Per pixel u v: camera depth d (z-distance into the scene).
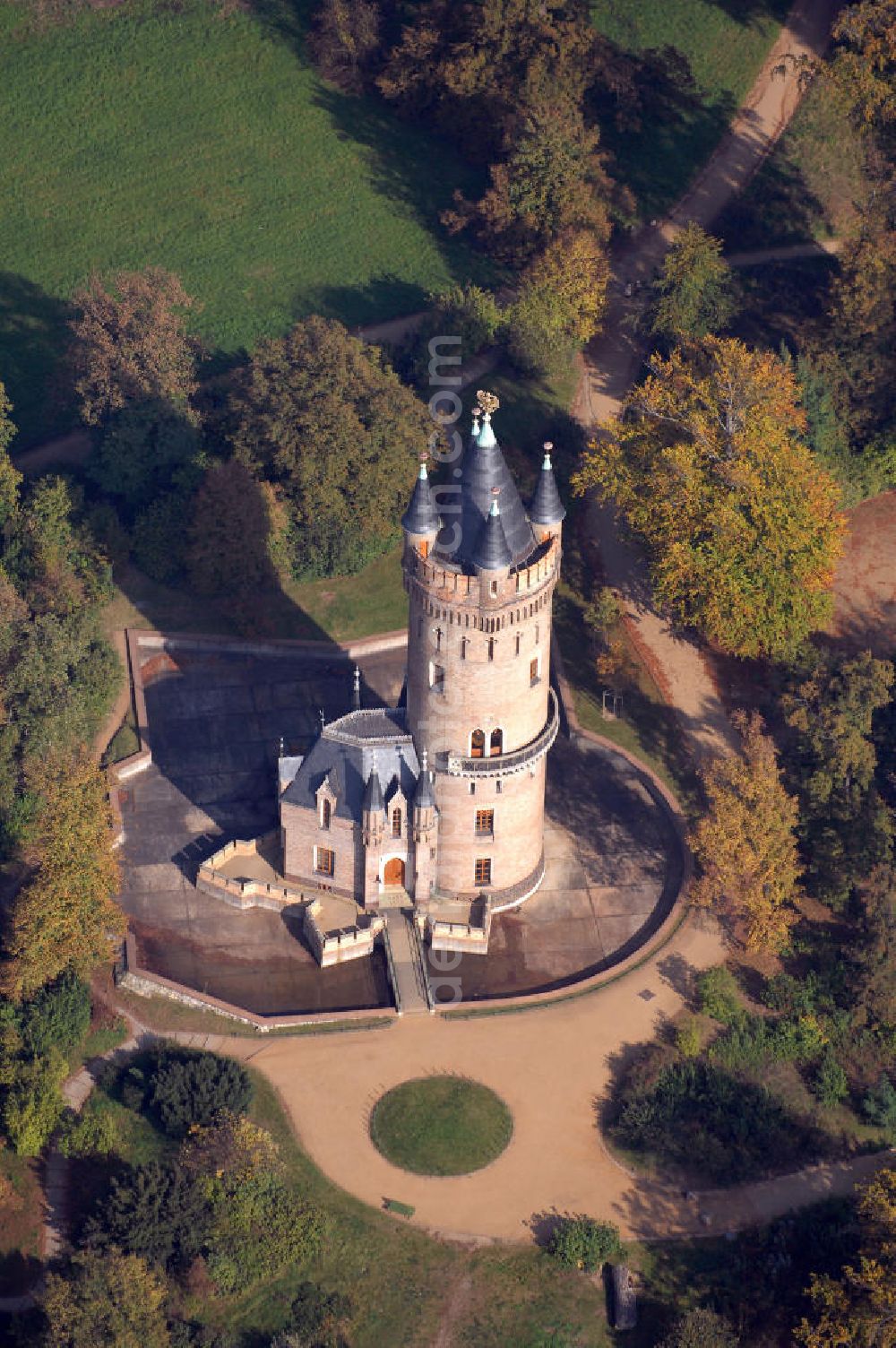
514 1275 125.75
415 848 141.50
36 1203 128.62
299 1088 134.75
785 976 144.25
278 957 143.88
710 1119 134.75
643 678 167.00
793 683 160.75
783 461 160.50
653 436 166.25
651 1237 128.75
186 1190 125.44
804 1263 128.75
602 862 152.75
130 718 162.50
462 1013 140.62
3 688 154.50
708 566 158.38
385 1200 128.75
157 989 140.25
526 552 131.38
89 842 137.12
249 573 169.38
